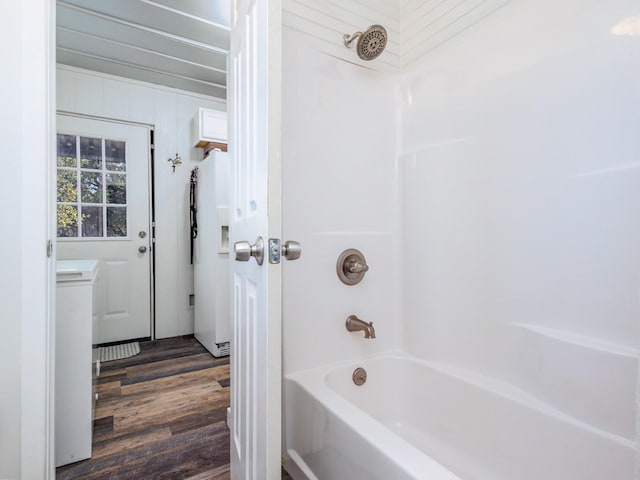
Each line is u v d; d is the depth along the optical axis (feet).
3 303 3.40
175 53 8.14
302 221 4.75
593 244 3.42
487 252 4.41
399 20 5.69
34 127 3.47
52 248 3.67
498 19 4.30
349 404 3.59
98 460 4.62
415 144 5.41
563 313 3.65
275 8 2.44
